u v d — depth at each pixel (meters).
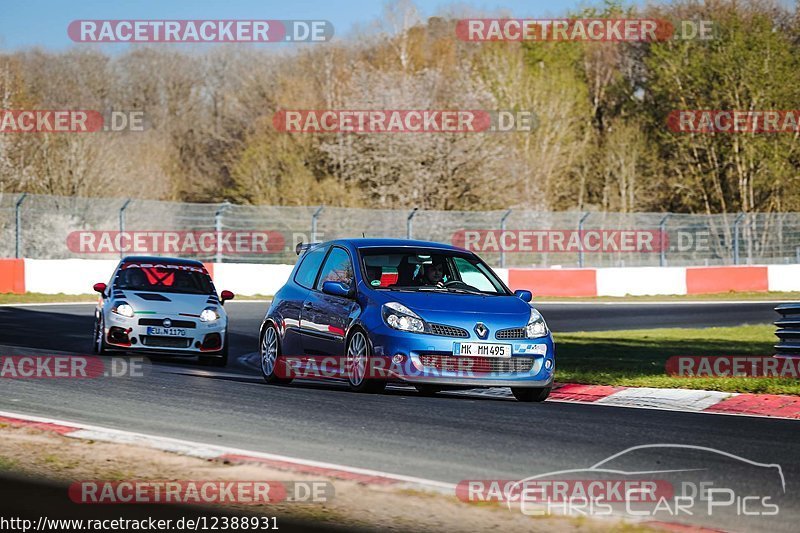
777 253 128.25
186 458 23.12
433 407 32.28
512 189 163.88
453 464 23.02
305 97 180.00
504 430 27.83
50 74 186.75
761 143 175.00
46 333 62.06
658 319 85.25
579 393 38.81
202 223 109.19
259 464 22.48
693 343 61.94
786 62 171.50
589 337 66.94
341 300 37.53
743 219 127.75
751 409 34.16
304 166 168.88
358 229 118.00
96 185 162.12
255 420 28.91
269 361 41.22
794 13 177.88
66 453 23.66
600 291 114.50
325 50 190.62
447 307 35.16
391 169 160.50
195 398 33.66
